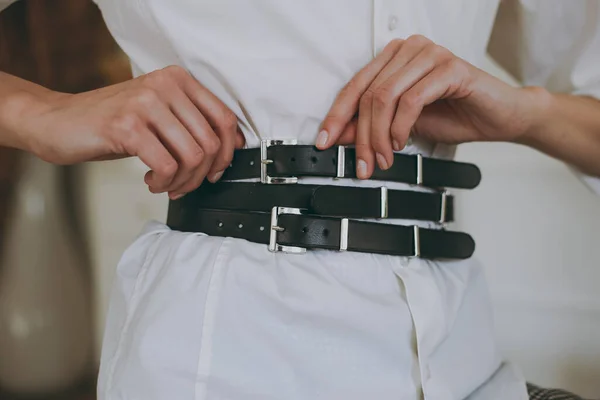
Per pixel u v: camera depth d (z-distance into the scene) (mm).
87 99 575
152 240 633
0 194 1580
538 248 1171
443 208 616
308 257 549
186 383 521
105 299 1708
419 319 559
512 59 851
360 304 545
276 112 566
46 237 1587
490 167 1211
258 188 569
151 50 625
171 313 537
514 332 1201
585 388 1137
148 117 528
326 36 550
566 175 1136
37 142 582
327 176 557
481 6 656
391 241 565
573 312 1143
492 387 657
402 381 560
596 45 746
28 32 1583
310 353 534
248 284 536
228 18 554
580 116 696
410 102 531
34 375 1599
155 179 551
